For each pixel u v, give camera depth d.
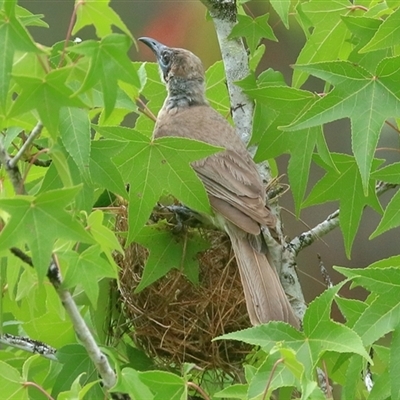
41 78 7.10
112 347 10.98
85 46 7.11
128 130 9.23
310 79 18.23
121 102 9.32
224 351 11.03
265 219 11.01
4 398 8.18
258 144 10.77
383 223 9.74
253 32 11.76
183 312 10.97
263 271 10.80
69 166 8.64
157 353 11.12
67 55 8.05
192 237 10.96
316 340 7.96
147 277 10.72
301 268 18.53
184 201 9.51
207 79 13.11
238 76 11.88
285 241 11.76
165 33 17.52
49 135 7.41
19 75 7.05
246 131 12.00
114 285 11.16
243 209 11.12
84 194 8.71
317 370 10.02
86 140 7.96
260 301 10.55
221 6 11.88
